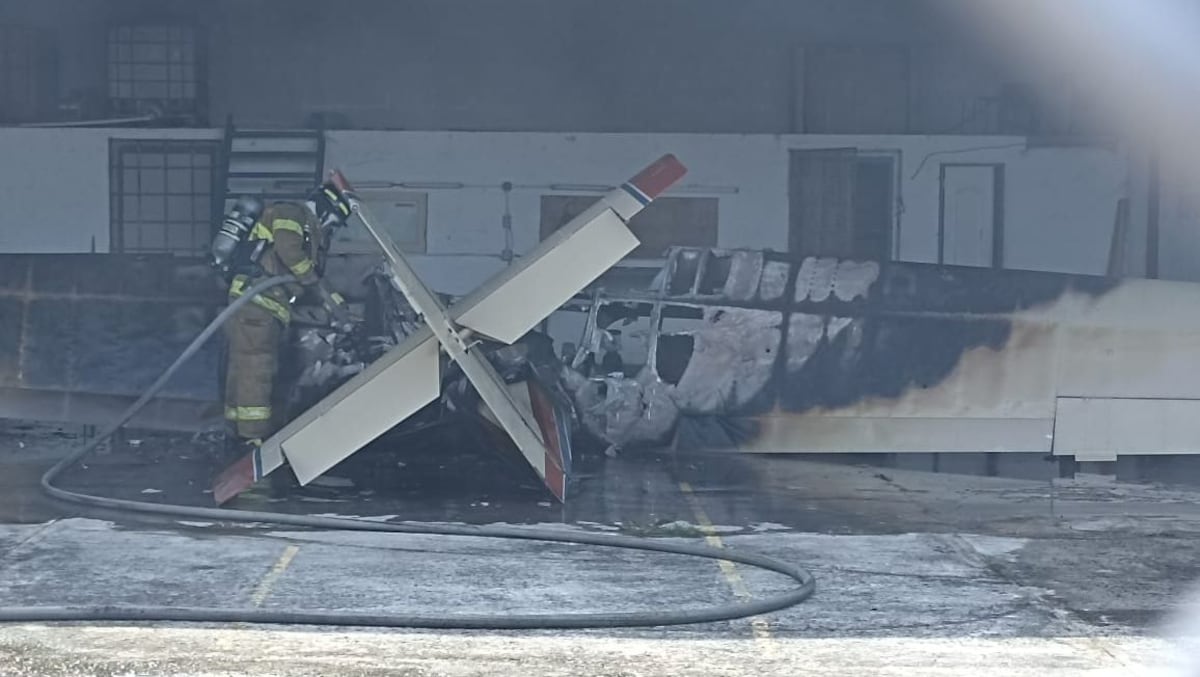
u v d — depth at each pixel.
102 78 16.08
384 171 14.67
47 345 10.84
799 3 15.81
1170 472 10.62
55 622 5.88
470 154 14.60
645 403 10.64
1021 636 5.81
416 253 14.69
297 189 14.66
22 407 10.84
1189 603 6.37
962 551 7.50
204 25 15.95
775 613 6.16
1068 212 14.62
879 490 9.59
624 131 15.87
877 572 6.97
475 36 16.03
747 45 15.91
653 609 6.17
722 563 7.18
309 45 16.06
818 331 10.59
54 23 16.09
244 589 6.45
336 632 5.79
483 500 8.98
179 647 5.55
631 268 14.56
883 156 14.70
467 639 5.71
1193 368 10.34
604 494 9.23
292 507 8.63
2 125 15.30
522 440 8.61
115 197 15.02
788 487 9.62
